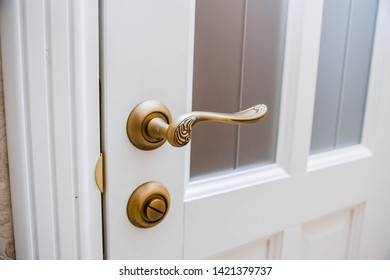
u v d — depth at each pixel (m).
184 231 0.53
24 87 0.38
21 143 0.40
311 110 0.65
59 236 0.43
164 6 0.44
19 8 0.37
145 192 0.46
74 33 0.39
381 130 0.79
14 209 0.42
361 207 0.81
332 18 0.66
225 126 0.57
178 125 0.39
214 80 0.54
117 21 0.41
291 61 0.61
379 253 0.88
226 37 0.54
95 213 0.45
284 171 0.65
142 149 0.45
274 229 0.65
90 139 0.42
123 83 0.42
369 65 0.75
